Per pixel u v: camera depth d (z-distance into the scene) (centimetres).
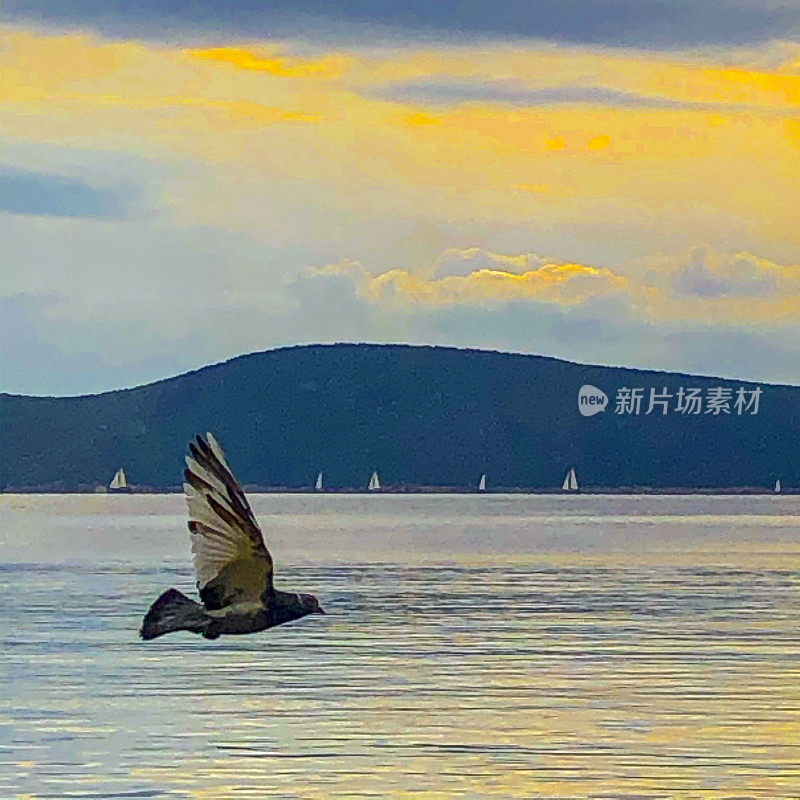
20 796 1744
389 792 1767
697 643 2725
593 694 2234
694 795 1798
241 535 625
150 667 2438
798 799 1741
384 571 4206
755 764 1839
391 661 2547
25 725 2038
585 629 2927
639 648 2669
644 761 1883
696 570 4244
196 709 2134
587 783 1786
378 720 2095
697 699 2202
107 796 1784
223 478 627
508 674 2431
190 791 1778
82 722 2081
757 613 3158
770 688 2241
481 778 1834
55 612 3097
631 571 4222
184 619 610
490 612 3200
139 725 2070
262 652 2619
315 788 1802
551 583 3847
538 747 1948
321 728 2062
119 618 2992
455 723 2073
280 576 4016
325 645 2734
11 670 2375
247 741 1970
